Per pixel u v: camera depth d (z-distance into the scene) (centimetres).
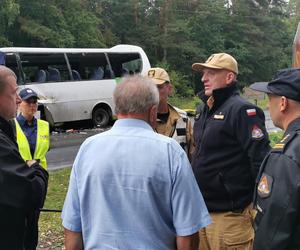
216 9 4956
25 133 480
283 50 5719
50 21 3222
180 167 235
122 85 249
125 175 236
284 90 242
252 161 333
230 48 5100
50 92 1622
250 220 351
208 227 357
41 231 590
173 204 235
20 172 259
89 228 246
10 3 2852
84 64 1736
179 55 4584
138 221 233
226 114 346
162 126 404
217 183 349
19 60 1566
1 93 277
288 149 227
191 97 4150
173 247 242
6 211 257
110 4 4409
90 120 1758
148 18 4603
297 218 219
